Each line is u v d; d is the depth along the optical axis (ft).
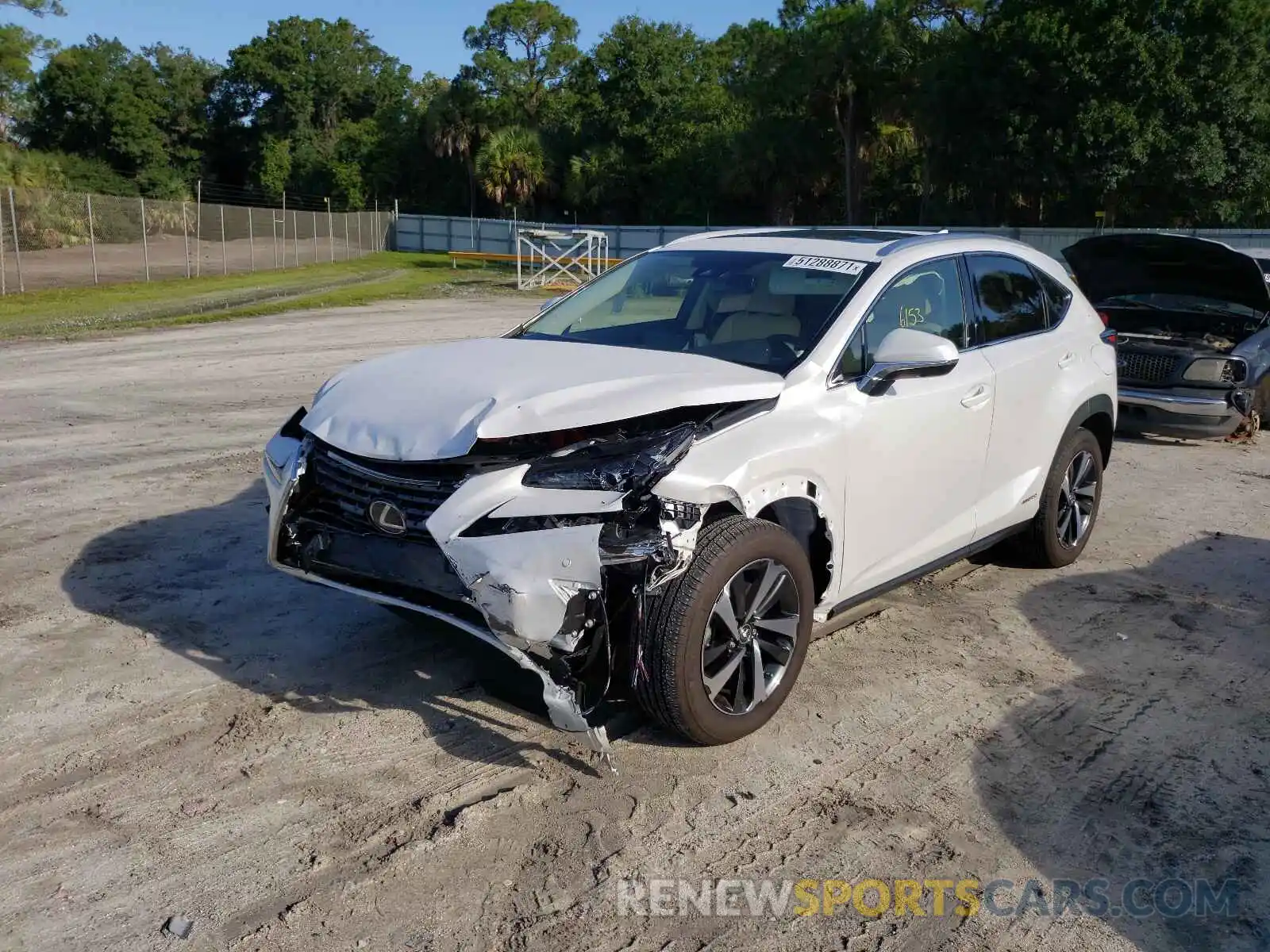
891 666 15.15
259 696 13.65
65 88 248.73
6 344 50.83
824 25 154.40
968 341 16.24
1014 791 11.96
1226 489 26.08
